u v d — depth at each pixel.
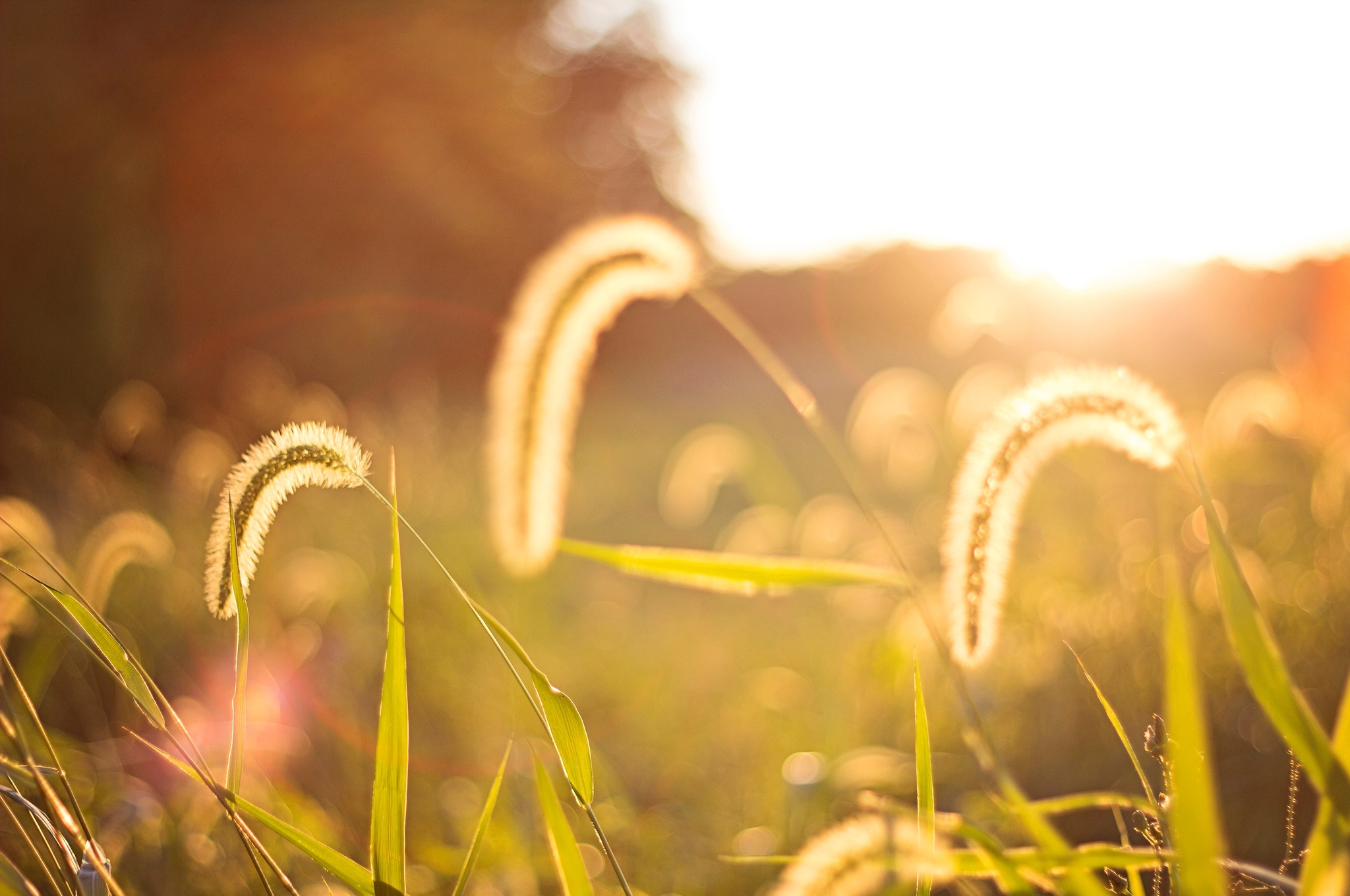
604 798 4.28
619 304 2.32
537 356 2.29
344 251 18.34
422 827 3.92
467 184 20.05
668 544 10.64
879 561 6.08
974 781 4.44
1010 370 7.45
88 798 2.95
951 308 7.65
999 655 5.26
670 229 2.35
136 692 1.59
